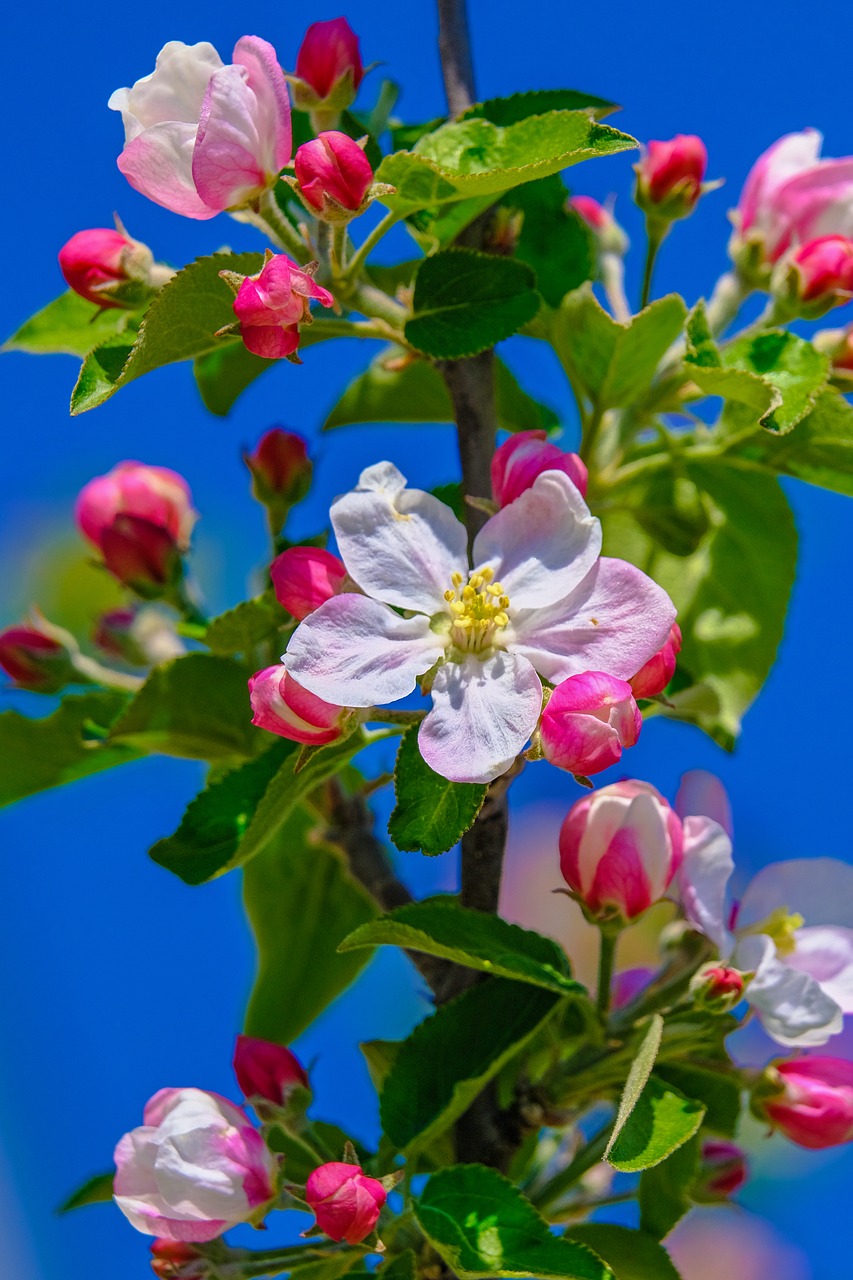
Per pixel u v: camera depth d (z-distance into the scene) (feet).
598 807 1.92
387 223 1.94
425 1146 1.90
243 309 1.85
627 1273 1.94
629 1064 1.94
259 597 1.99
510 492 1.88
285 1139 1.99
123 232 1.96
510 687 1.84
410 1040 1.93
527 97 1.98
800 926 1.97
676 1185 1.96
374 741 1.92
